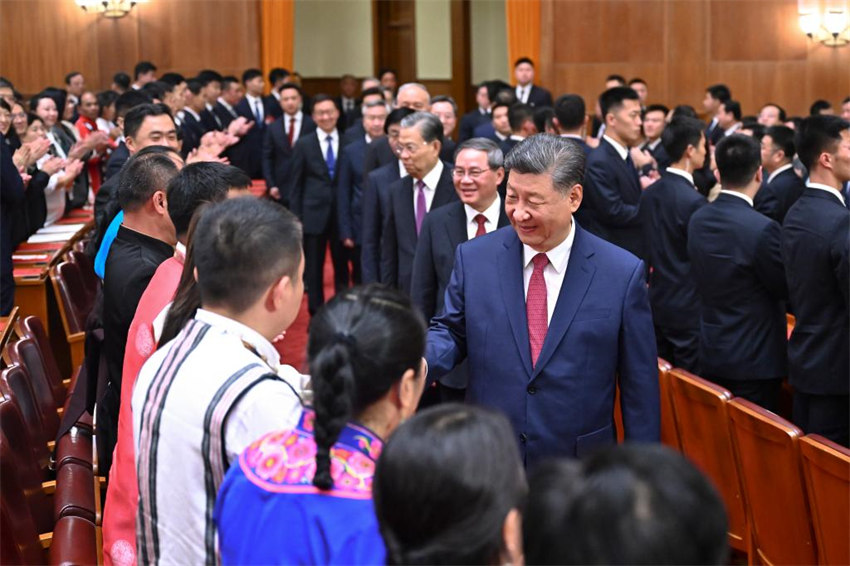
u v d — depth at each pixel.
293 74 12.48
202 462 1.71
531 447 2.50
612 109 5.31
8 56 11.98
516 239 2.59
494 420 1.22
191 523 1.72
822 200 3.52
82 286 4.81
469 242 2.67
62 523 2.51
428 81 15.08
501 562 1.19
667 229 4.80
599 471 0.97
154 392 1.77
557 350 2.49
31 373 3.48
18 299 4.94
